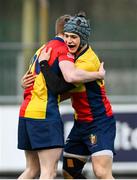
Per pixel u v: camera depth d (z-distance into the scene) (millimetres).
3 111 31078
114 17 61938
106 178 18016
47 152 17594
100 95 18141
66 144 18984
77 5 63344
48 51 17766
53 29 55000
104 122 18156
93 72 17500
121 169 30109
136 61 31812
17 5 60312
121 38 52219
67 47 17828
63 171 19281
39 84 17594
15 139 30938
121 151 30141
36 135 17562
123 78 31703
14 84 31547
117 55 31859
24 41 52531
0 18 59219
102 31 51969
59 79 17453
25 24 52469
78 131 18453
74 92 18016
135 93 31547
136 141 30109
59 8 63156
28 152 18547
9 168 30844
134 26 52938
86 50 17969
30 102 17719
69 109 30078
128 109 30266
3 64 31672
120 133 30156
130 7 62188
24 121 17781
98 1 63562
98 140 18031
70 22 17688
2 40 55562
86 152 18781
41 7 45531
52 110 17516
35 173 18672
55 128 17516
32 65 18062
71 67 17375
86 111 18109
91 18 62812
